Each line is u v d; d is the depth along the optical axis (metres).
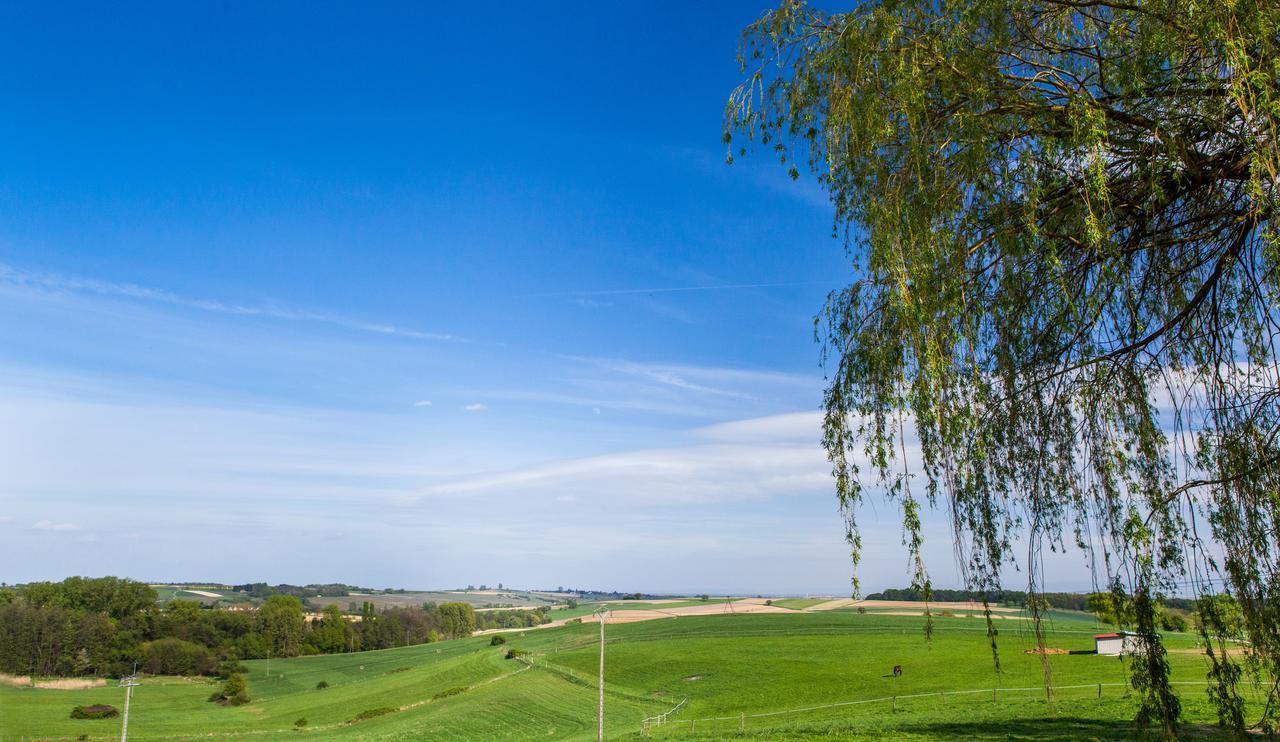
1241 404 9.62
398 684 102.88
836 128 10.84
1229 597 9.49
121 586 142.75
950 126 10.27
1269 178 8.03
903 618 124.50
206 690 110.19
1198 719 21.50
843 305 11.77
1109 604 10.09
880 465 10.87
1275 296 8.39
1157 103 9.16
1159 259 10.30
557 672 90.00
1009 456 10.80
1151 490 10.27
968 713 38.69
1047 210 10.07
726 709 61.78
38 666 117.88
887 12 10.66
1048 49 10.34
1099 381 10.53
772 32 11.77
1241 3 8.35
